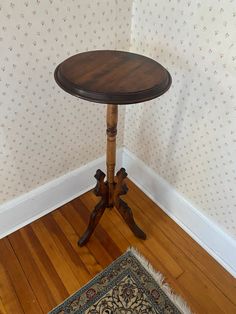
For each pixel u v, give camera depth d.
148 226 1.46
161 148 1.40
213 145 1.13
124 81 0.86
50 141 1.31
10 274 1.24
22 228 1.42
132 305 1.14
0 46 0.95
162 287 1.21
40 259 1.30
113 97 0.80
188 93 1.13
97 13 1.11
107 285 1.21
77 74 0.88
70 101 1.25
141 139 1.51
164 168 1.44
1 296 1.17
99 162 1.58
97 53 1.02
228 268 1.29
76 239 1.39
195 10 0.97
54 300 1.16
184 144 1.26
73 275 1.24
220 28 0.92
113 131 1.02
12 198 1.34
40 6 0.96
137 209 1.55
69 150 1.41
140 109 1.41
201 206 1.32
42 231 1.41
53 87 1.16
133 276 1.24
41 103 1.17
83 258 1.31
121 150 1.67
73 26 1.08
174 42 1.09
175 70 1.14
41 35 1.02
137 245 1.37
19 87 1.07
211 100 1.05
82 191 1.61
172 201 1.46
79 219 1.48
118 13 1.17
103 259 1.30
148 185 1.60
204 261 1.32
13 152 1.21
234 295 1.20
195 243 1.40
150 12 1.14
